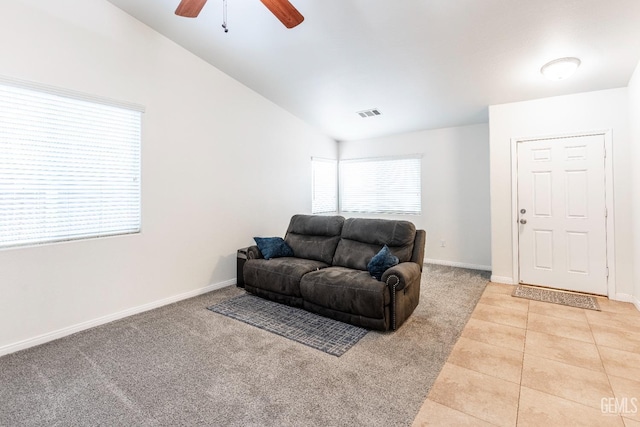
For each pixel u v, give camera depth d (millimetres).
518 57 3018
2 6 2283
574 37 2656
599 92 3449
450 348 2385
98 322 2826
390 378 2002
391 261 2918
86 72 2711
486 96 3844
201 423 1609
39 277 2494
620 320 2852
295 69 3691
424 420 1631
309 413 1683
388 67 3430
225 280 3996
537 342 2463
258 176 4449
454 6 2465
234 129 4078
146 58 3139
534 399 1791
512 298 3473
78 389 1890
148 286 3203
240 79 4051
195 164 3617
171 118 3369
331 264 3578
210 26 3062
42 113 2508
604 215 3463
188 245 3564
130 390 1880
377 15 2662
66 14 2592
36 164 2492
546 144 3732
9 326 2352
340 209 6320
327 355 2289
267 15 2826
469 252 4949
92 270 2795
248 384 1939
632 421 1609
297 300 3203
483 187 4812
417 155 5355
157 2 2822
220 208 3920
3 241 2354
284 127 4883
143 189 3141
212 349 2379
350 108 4617
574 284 3650
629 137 3283
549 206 3752
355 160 6047
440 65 3281
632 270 3312
